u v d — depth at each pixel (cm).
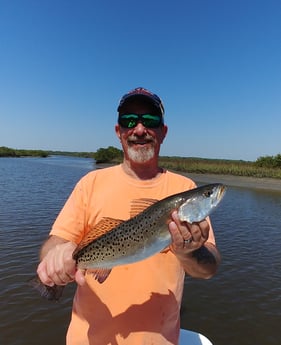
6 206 591
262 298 256
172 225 72
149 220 79
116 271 84
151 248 78
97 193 93
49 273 71
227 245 392
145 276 83
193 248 73
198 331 212
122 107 94
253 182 1200
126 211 90
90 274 83
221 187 81
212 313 234
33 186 921
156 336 81
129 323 81
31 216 509
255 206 690
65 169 1858
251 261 336
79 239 92
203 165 1606
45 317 221
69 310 231
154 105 93
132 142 93
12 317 220
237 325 220
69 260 72
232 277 295
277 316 231
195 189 80
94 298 84
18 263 307
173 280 86
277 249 377
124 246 80
